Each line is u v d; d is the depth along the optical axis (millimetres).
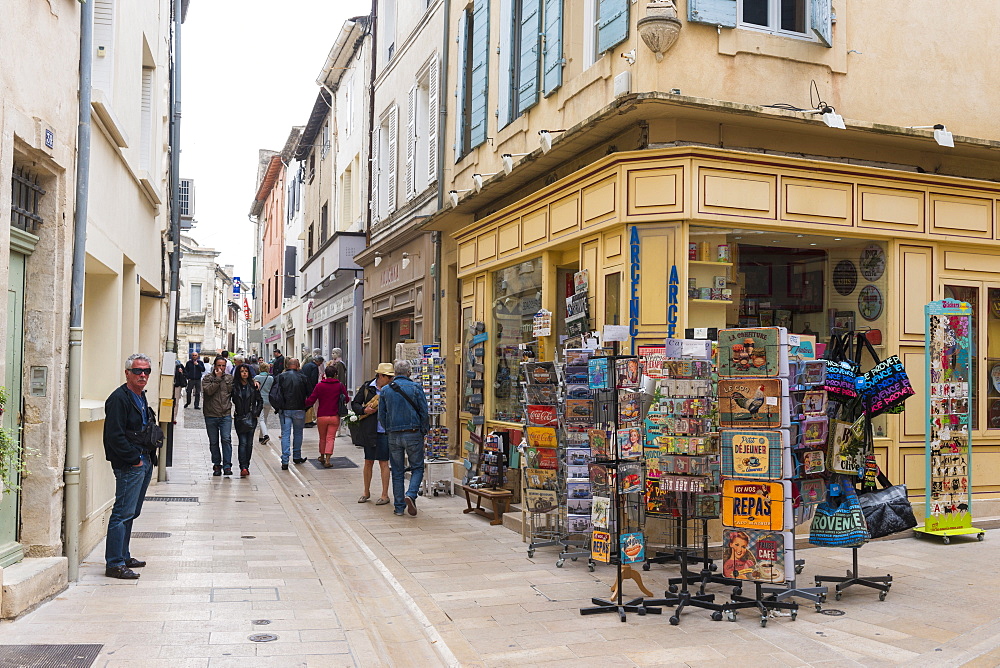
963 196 8844
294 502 11203
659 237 7688
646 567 7254
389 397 10109
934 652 4965
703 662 4914
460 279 13242
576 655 5062
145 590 6441
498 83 11484
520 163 9703
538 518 8266
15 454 5387
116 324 9219
